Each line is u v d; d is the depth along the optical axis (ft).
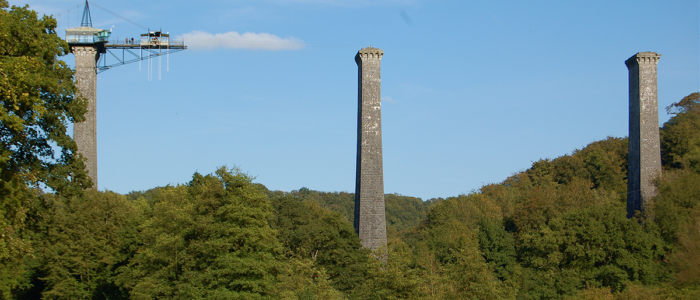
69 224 189.78
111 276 191.62
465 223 310.86
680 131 342.64
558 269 221.05
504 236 260.21
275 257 153.48
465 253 151.23
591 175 399.44
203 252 142.10
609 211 231.71
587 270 215.10
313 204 296.51
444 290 138.82
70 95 113.19
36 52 98.27
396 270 129.59
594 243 219.61
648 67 266.77
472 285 140.15
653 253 220.43
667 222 228.02
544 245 226.17
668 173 262.26
